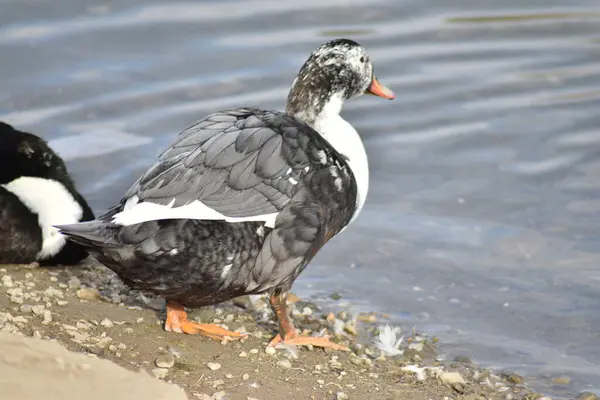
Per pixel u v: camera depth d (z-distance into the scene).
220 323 10.82
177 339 9.91
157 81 17.27
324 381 9.39
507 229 13.72
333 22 19.38
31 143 11.82
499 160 15.52
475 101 17.19
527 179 15.01
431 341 11.04
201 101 16.78
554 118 16.62
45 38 18.05
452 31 19.27
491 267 12.77
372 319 11.49
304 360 9.95
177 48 18.16
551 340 11.15
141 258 8.98
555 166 15.30
